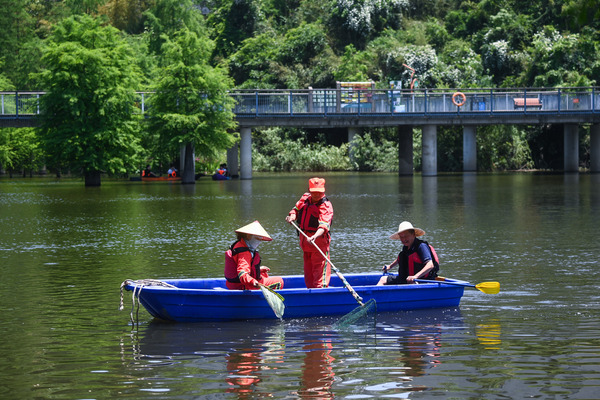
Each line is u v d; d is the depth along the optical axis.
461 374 6.36
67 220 21.14
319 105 44.88
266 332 7.94
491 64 66.00
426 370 6.49
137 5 82.56
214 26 85.38
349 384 6.12
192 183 44.62
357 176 51.53
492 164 61.34
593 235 16.09
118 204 27.55
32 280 11.30
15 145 58.72
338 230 17.59
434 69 65.00
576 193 30.00
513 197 28.09
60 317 8.74
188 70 42.41
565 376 6.27
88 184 43.50
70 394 5.95
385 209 23.30
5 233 17.91
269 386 6.09
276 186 39.19
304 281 9.95
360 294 8.74
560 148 63.25
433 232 16.95
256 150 65.94
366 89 45.22
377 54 70.62
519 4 71.56
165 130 43.34
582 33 60.12
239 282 8.80
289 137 69.69
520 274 11.34
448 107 45.84
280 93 44.72
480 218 20.14
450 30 76.56
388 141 65.88
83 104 41.22
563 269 11.73
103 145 42.56
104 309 9.20
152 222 20.23
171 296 8.32
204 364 6.73
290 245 15.13
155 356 7.01
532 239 15.55
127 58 43.66
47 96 40.94
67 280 11.28
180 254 14.05
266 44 75.94
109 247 15.16
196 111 43.12
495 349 7.14
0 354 7.12
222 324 8.34
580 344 7.27
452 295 9.14
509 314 8.66
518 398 5.75
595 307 8.96
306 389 6.00
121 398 5.84
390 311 8.91
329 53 72.81
